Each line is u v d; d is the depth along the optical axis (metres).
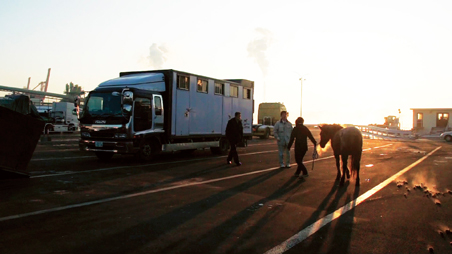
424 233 5.17
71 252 4.27
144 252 4.31
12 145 8.67
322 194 7.83
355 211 6.38
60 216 5.79
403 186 8.85
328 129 10.20
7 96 19.23
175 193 7.73
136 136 12.23
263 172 11.05
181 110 14.05
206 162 13.38
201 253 4.31
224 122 16.62
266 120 35.62
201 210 6.34
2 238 4.70
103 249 4.38
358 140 8.79
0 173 8.57
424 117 50.25
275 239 4.85
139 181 9.08
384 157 16.66
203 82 15.25
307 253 4.36
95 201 6.86
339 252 4.40
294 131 10.30
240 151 18.81
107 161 13.04
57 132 32.72
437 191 8.22
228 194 7.71
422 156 17.25
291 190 8.24
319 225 5.51
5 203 6.52
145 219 5.72
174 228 5.27
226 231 5.17
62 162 12.40
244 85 18.17
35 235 4.85
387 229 5.34
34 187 7.99
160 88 13.48
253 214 6.12
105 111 12.40
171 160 13.83
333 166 12.96
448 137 34.69
